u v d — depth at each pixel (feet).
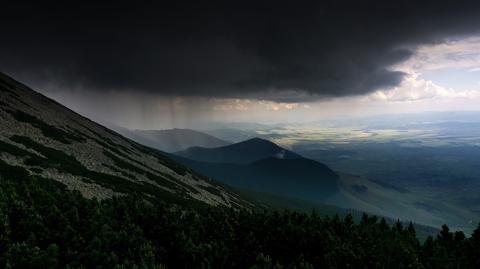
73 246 75.36
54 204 87.51
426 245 117.39
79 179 178.09
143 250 78.74
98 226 84.38
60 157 202.18
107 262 71.46
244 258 98.37
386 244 102.12
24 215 78.23
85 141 294.25
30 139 214.48
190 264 86.84
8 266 60.08
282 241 104.78
